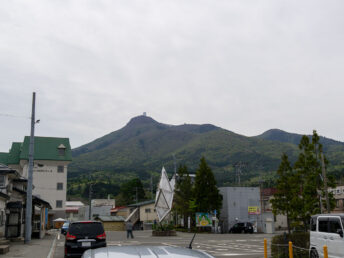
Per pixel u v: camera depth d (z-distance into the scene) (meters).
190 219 50.81
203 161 48.94
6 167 25.44
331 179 23.42
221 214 51.38
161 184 40.84
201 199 47.44
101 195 134.50
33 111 26.27
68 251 14.98
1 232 22.66
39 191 64.88
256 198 52.06
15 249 20.41
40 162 65.88
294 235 15.73
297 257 14.98
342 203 50.25
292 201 24.78
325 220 13.35
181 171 53.81
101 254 3.17
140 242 28.31
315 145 24.02
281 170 27.84
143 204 68.75
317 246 13.73
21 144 71.62
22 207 28.48
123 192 113.25
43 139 69.75
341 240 11.98
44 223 38.78
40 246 22.61
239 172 71.69
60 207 65.56
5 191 24.17
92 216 80.62
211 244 26.42
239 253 19.75
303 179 24.56
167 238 34.22
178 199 51.75
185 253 3.32
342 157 177.25
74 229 15.25
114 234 43.50
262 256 18.08
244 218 50.72
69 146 69.88
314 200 23.22
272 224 46.59
